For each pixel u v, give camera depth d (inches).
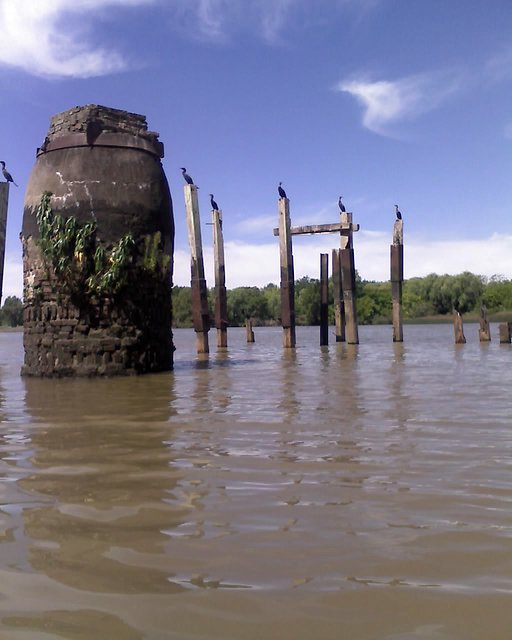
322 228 1096.8
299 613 115.1
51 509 175.5
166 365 631.2
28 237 594.2
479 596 120.3
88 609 117.6
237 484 198.2
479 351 901.2
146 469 217.9
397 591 122.8
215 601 119.9
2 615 116.1
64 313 569.3
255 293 3528.5
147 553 143.1
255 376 557.6
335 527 158.4
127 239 573.3
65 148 584.4
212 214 1153.4
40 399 414.0
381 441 259.8
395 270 1139.9
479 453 235.8
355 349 1011.3
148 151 609.9
